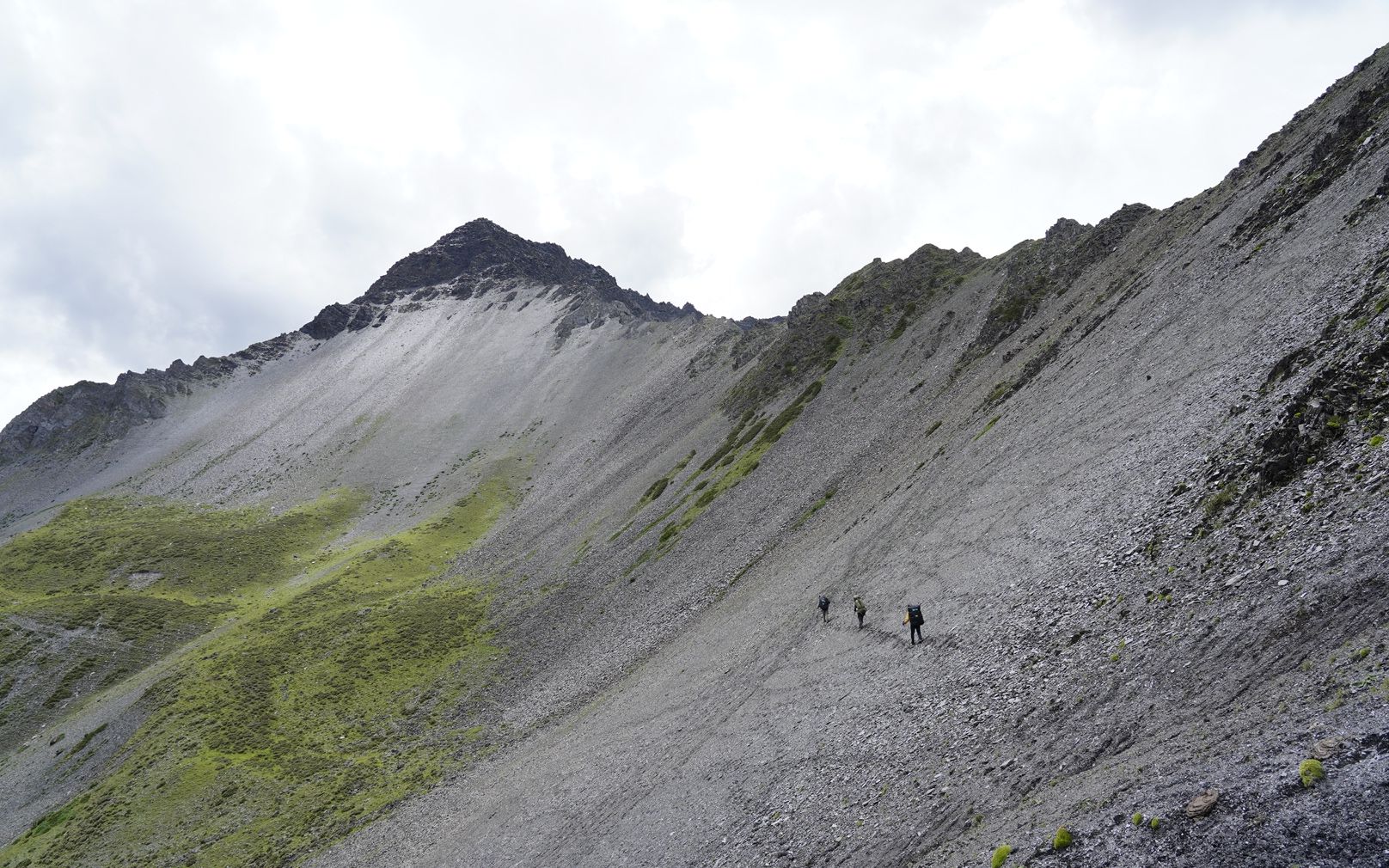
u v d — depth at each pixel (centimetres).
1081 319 7112
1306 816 1076
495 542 14625
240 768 6838
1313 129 6481
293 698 8231
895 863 1798
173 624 11594
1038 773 1750
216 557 15262
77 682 10000
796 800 2509
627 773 3931
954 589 3459
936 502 5059
